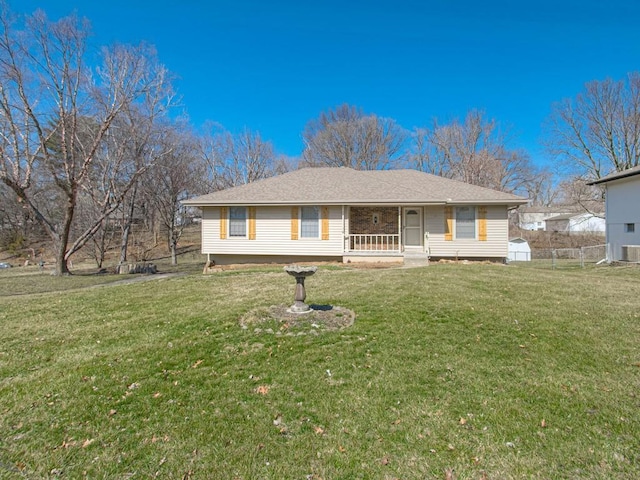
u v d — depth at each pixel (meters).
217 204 13.98
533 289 7.48
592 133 26.94
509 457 2.45
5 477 2.38
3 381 3.78
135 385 3.62
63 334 5.32
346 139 34.44
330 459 2.48
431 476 2.30
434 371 3.77
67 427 2.92
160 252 27.83
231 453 2.55
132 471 2.41
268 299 6.92
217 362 4.12
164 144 20.02
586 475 2.28
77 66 14.66
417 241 14.35
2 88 13.48
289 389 3.46
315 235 13.88
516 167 36.09
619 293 7.15
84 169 15.25
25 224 28.02
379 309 5.96
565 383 3.47
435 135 34.94
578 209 34.12
